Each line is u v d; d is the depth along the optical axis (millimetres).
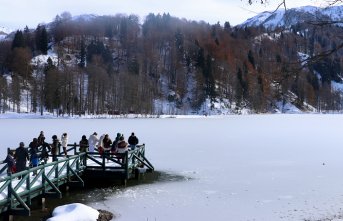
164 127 65375
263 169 27469
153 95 119812
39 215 16188
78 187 21516
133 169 24406
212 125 72000
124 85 105000
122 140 23500
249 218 16375
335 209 17484
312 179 24188
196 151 36125
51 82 95125
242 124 75938
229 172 26359
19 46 135375
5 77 108438
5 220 14609
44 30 144625
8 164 17969
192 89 128250
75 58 142250
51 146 23891
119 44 153750
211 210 17578
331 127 68125
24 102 107062
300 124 76250
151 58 137500
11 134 49312
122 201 18938
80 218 14953
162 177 24750
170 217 16531
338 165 29062
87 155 22547
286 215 16703
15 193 14617
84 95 108188
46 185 17766
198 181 23594
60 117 91625
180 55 142375
